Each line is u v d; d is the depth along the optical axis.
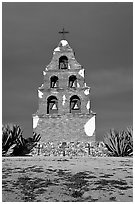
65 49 26.92
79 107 26.33
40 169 14.31
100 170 14.24
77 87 25.81
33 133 25.19
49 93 25.95
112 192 11.49
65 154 23.03
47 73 26.36
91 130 24.88
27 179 12.78
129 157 19.58
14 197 11.09
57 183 12.32
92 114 25.09
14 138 22.17
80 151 23.30
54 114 25.34
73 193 11.41
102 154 22.56
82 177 12.98
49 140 25.00
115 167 14.94
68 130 25.03
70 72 26.27
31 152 22.98
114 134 22.58
